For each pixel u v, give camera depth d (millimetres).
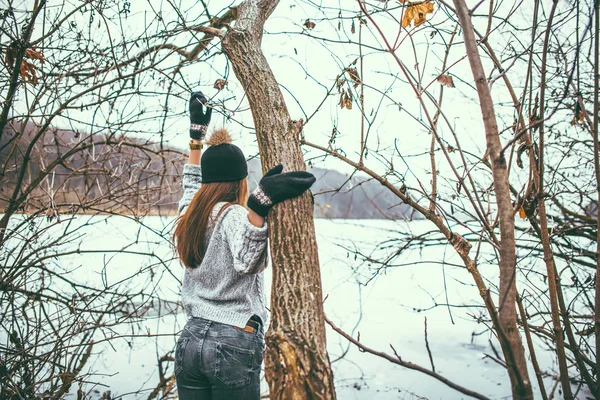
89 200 3219
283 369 1523
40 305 3016
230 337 1813
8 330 2895
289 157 1881
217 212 1896
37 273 3223
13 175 3330
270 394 1547
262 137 1942
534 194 2078
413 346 5289
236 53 2107
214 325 1844
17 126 3537
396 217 3875
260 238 1703
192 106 2441
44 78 2949
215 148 2041
